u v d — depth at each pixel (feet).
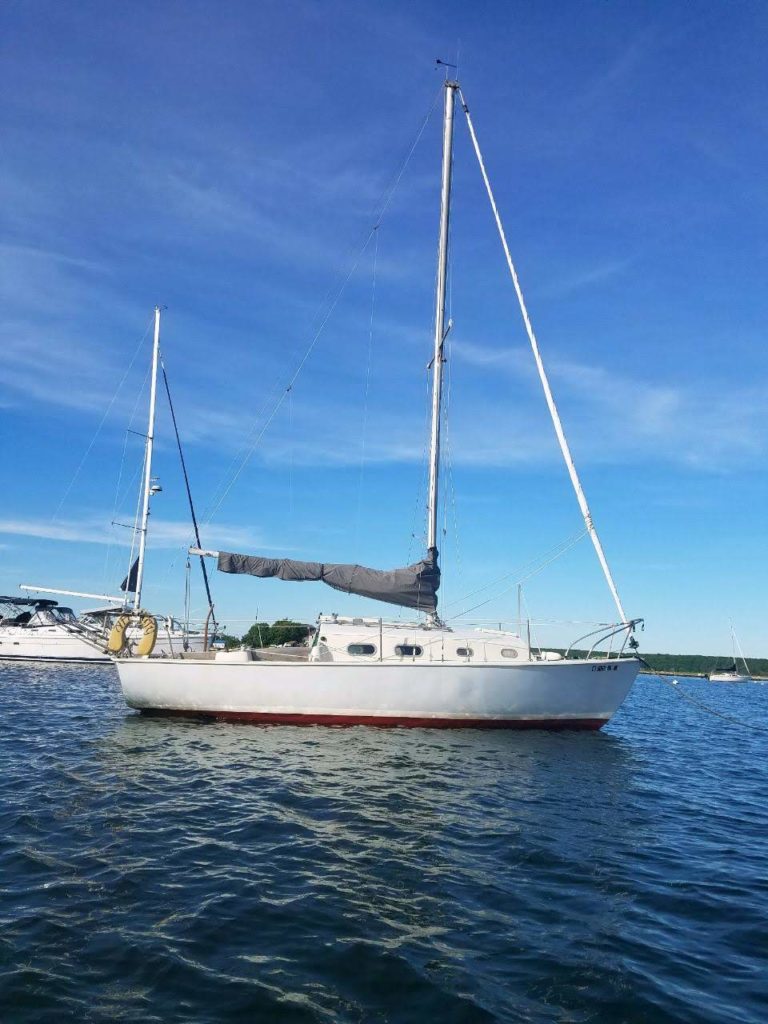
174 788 32.76
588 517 54.29
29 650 130.31
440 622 56.29
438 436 58.80
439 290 59.98
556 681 51.01
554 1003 14.66
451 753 42.96
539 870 23.09
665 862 24.56
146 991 14.56
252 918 18.42
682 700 116.67
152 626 57.77
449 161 60.90
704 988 15.57
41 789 31.83
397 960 16.28
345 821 28.04
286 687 51.06
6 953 15.94
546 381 57.67
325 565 54.65
